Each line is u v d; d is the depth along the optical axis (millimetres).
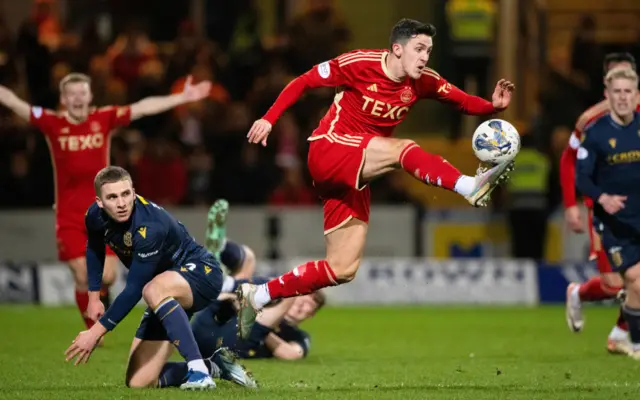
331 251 26094
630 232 32188
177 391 23594
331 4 66438
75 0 70750
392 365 31125
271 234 56219
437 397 23281
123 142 56969
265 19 71250
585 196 32500
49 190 57531
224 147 60312
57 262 56094
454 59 62000
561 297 55500
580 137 33969
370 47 70188
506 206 56625
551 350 35625
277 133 60062
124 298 23750
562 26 70125
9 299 54250
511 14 63031
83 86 35781
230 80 63688
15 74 61125
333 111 26109
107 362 31062
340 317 48969
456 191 23609
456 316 49406
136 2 71500
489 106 26172
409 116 68188
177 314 23891
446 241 57188
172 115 61250
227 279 28422
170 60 62125
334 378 27766
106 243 24609
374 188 58531
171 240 24328
